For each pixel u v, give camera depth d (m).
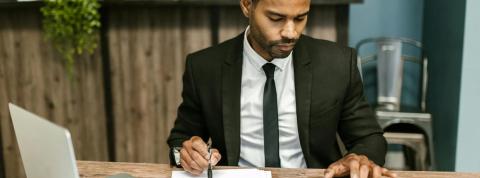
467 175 1.29
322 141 1.50
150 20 2.48
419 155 2.56
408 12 2.99
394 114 2.54
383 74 2.80
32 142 1.01
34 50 2.53
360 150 1.43
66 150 0.93
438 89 2.85
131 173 1.31
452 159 2.64
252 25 1.31
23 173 2.76
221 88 1.49
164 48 2.53
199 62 1.54
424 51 2.76
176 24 2.49
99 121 2.67
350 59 1.52
